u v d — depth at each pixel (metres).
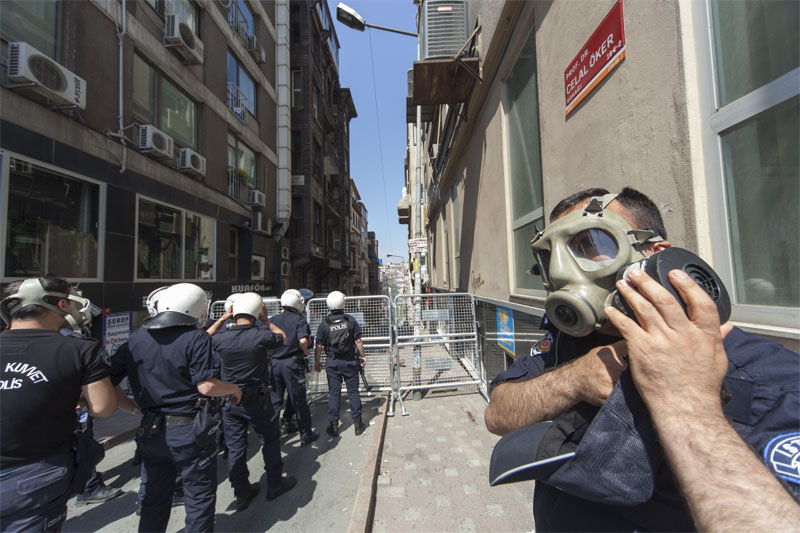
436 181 11.87
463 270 7.09
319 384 5.76
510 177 4.15
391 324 5.20
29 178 4.93
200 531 2.06
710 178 1.39
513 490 2.94
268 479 2.97
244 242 11.94
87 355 1.80
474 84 5.48
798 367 0.62
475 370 5.39
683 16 1.46
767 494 0.46
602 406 0.66
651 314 0.59
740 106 1.25
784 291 1.16
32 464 1.60
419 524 2.56
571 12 2.44
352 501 2.93
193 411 2.12
